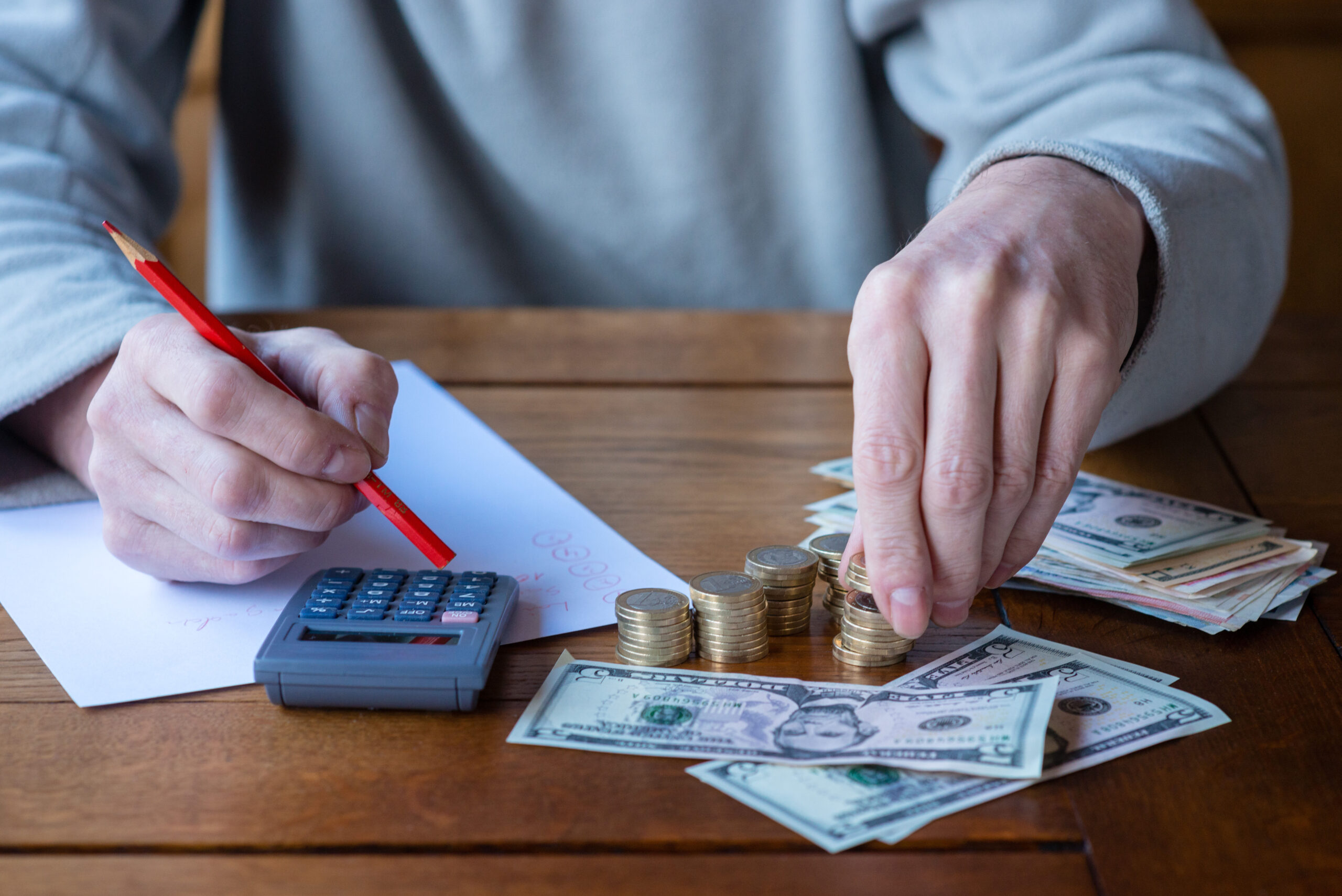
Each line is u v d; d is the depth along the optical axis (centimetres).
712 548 64
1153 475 75
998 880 37
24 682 50
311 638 49
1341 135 299
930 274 48
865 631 51
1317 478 75
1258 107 89
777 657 53
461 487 73
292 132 132
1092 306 51
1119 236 59
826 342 105
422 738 45
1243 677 50
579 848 38
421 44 128
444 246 135
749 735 45
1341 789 42
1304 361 99
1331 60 298
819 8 125
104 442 56
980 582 50
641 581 60
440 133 134
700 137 130
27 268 72
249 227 140
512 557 63
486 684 50
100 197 89
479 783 42
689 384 94
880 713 47
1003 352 48
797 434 83
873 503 47
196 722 47
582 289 141
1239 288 76
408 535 55
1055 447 49
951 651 53
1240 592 57
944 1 110
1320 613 57
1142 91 87
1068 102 91
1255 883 37
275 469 53
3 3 101
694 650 53
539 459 78
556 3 125
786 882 37
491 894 36
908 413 47
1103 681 50
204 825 39
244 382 52
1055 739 45
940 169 114
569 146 131
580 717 47
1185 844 39
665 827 39
